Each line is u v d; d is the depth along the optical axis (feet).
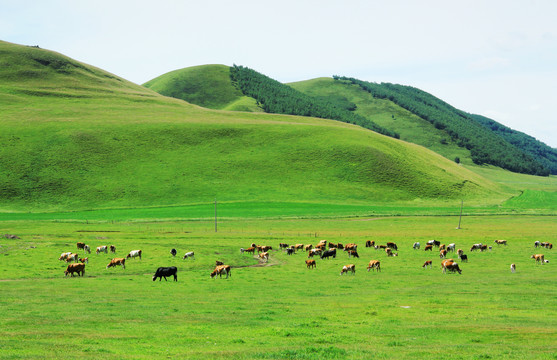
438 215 401.70
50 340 56.59
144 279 130.82
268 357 50.06
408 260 180.75
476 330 65.26
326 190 509.76
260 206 432.25
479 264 167.53
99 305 86.33
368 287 115.55
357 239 257.34
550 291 105.70
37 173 491.31
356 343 58.08
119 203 448.24
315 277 136.05
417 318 74.69
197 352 51.90
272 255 204.13
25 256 168.66
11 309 80.89
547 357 50.29
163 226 318.24
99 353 50.06
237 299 96.02
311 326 68.54
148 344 56.03
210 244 226.17
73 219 358.64
